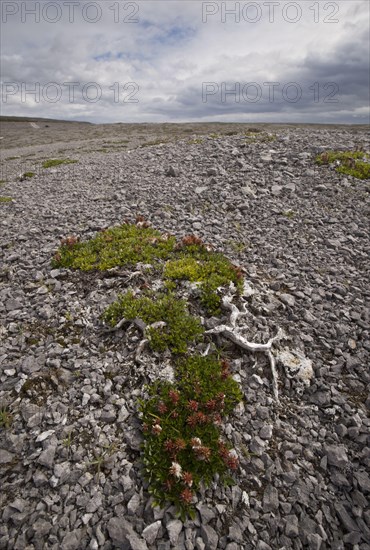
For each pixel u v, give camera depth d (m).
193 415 0.79
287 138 3.38
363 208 2.00
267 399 0.89
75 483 0.69
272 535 0.66
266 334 1.06
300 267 1.45
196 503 0.68
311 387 0.93
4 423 0.80
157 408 0.82
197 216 1.89
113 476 0.71
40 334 1.06
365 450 0.79
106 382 0.90
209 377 0.90
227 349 1.01
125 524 0.64
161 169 2.93
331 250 1.59
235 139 3.71
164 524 0.65
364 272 1.44
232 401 0.86
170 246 1.48
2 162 6.33
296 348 1.04
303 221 1.85
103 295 1.20
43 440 0.76
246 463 0.76
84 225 1.81
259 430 0.83
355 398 0.91
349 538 0.66
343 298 1.27
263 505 0.70
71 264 1.37
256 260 1.48
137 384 0.89
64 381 0.90
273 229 1.77
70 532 0.62
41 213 2.11
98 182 2.85
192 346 0.99
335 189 2.21
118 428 0.80
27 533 0.62
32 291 1.26
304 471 0.76
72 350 0.99
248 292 1.20
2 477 0.70
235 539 0.64
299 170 2.54
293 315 1.15
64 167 4.00
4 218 2.08
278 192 2.20
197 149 3.53
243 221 1.85
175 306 1.08
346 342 1.07
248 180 2.40
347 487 0.73
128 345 1.00
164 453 0.74
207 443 0.77
